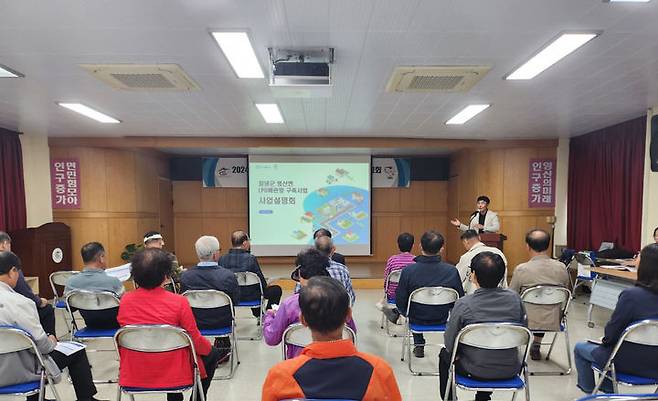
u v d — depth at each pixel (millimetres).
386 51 2676
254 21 2232
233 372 2818
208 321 2623
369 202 7965
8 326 1714
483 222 5270
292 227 7883
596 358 1955
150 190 7074
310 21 2238
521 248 6262
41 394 1817
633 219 4750
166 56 2725
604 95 3740
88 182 5867
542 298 2611
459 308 1862
